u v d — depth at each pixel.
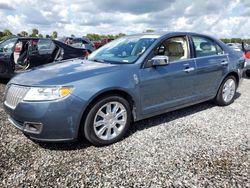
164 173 2.79
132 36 4.65
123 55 4.02
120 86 3.39
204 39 4.77
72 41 16.53
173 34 4.27
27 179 2.67
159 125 4.16
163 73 3.89
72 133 3.11
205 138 3.68
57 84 3.03
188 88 4.35
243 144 3.50
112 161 3.04
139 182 2.63
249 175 2.76
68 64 3.92
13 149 3.30
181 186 2.57
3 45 7.36
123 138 3.66
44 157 3.12
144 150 3.31
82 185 2.58
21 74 3.59
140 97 3.67
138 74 3.62
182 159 3.08
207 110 4.98
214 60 4.77
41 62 7.10
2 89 6.62
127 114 3.59
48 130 3.03
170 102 4.12
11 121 3.42
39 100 2.99
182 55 4.32
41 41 7.32
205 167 2.91
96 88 3.17
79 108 3.07
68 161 3.04
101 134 3.37
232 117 4.60
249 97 6.07
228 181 2.65
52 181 2.64
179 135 3.78
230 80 5.25
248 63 8.26
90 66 3.64
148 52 3.81
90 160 3.06
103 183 2.62
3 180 2.64
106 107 3.38
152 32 4.49
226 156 3.16
